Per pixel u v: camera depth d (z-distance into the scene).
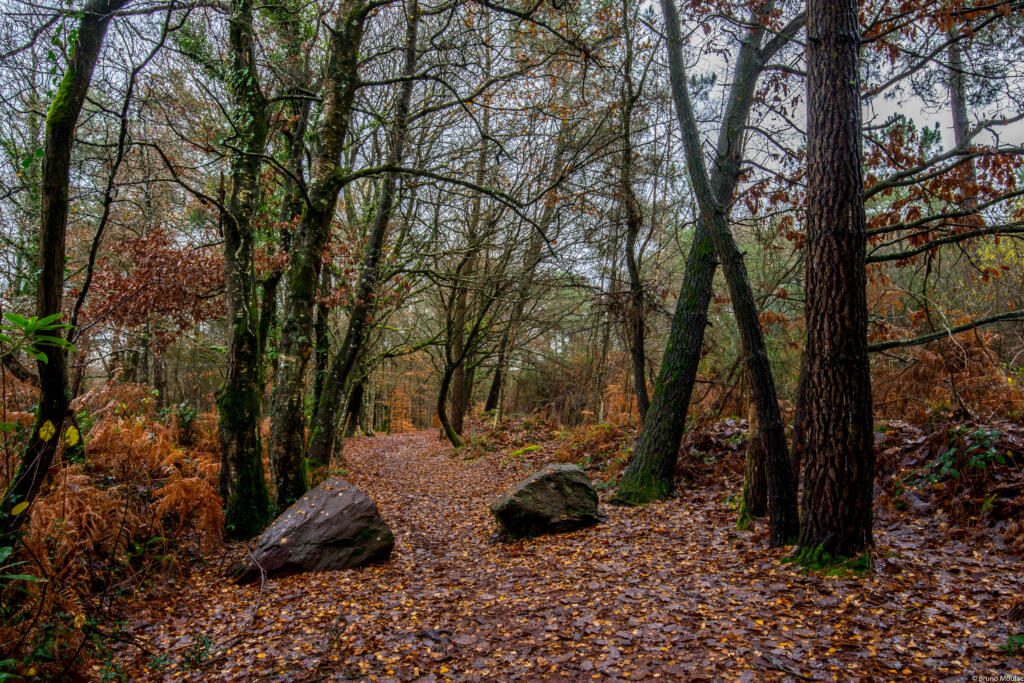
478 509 10.30
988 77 7.26
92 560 5.13
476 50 11.38
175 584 6.05
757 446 6.86
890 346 6.72
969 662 3.52
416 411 45.34
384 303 14.90
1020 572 4.75
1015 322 11.81
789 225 8.88
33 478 3.86
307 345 8.91
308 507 7.08
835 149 5.32
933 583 4.73
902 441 7.75
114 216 11.35
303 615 5.30
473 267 18.52
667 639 4.20
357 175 8.98
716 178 9.05
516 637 4.55
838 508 5.23
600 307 12.34
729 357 17.70
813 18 5.49
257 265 9.80
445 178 8.70
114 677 4.06
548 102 11.80
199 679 4.12
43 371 3.88
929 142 7.64
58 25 4.27
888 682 3.38
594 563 6.28
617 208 11.98
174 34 7.94
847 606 4.46
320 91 11.73
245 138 8.04
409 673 4.05
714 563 5.82
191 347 18.12
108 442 6.66
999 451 6.41
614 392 17.98
